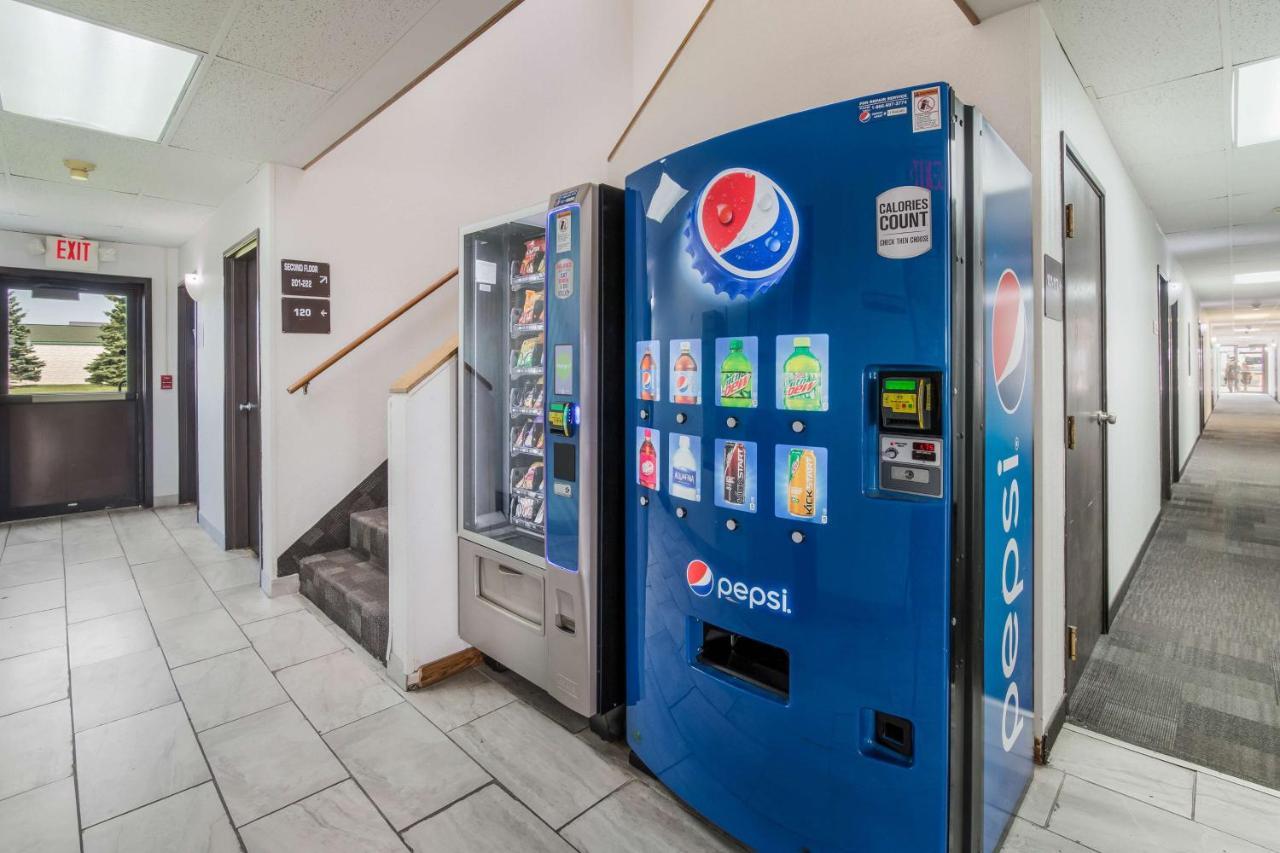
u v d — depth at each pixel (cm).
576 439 191
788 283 136
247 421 414
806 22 233
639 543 176
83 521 501
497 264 250
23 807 171
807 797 138
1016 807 168
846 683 131
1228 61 213
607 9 448
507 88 419
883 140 125
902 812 127
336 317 354
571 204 191
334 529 355
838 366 130
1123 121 263
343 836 161
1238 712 220
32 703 225
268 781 183
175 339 559
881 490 128
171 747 199
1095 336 255
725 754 152
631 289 177
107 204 411
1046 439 183
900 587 125
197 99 259
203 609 315
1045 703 191
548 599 205
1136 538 361
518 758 194
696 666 159
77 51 225
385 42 217
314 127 286
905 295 123
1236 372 3109
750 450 143
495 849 157
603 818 169
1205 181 343
